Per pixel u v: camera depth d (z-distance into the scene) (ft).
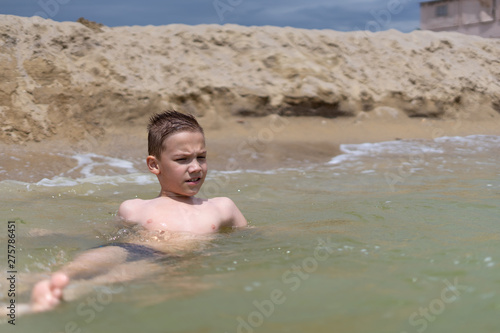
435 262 7.12
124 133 25.73
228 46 31.53
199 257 7.76
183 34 31.42
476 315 5.19
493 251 7.63
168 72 28.91
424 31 38.73
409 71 33.65
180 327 5.03
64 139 24.31
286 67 30.83
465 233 9.11
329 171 20.99
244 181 18.30
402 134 29.76
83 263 7.27
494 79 36.11
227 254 7.94
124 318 5.27
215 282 6.40
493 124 32.99
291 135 27.61
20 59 26.27
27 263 7.56
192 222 9.86
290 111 29.48
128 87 27.14
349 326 4.96
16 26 27.53
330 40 33.68
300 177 19.27
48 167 20.92
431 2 53.21
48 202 13.61
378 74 32.86
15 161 21.04
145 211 10.32
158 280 6.55
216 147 25.03
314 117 29.89
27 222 10.73
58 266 7.45
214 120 27.76
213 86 28.63
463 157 24.14
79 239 9.21
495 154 24.99
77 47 28.07
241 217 10.65
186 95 27.99
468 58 36.88
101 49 28.53
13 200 13.93
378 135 29.25
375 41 35.32
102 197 14.62
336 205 12.83
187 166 10.36
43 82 25.90
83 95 26.13
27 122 24.17
